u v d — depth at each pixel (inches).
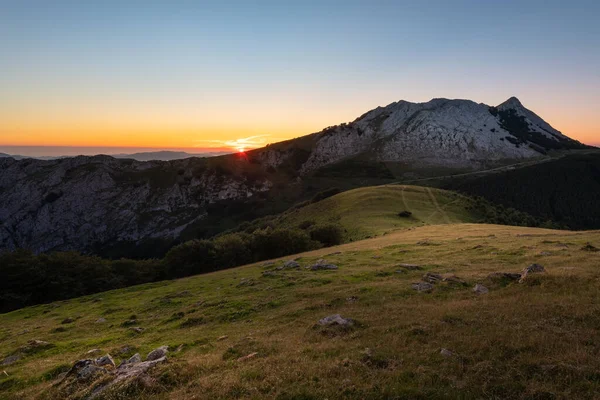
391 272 1411.2
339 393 467.2
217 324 1061.1
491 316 728.3
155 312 1397.6
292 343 720.3
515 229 2714.1
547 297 815.7
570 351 526.3
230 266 3469.5
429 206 5541.3
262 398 471.5
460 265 1407.5
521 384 451.5
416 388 460.1
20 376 780.0
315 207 6363.2
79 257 3255.4
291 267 1811.0
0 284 2701.8
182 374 579.2
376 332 720.3
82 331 1274.6
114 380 553.9
